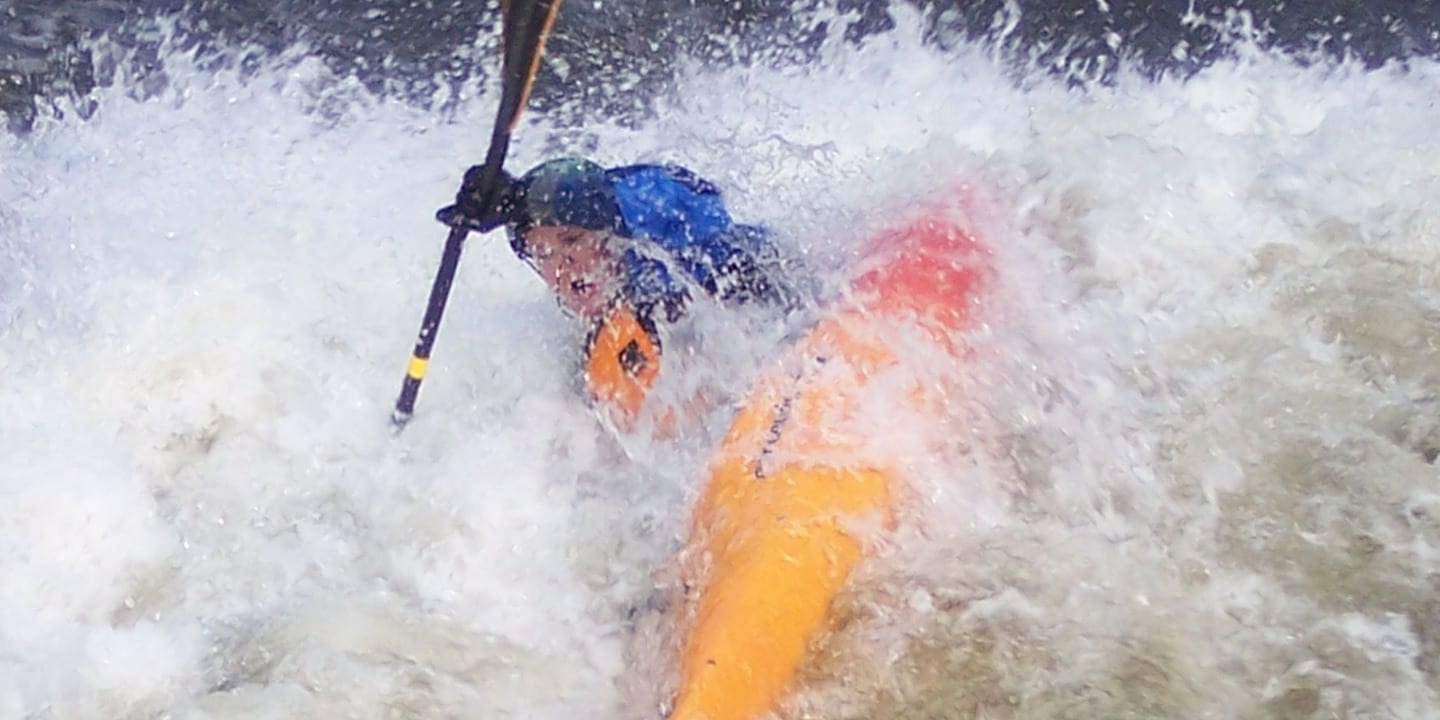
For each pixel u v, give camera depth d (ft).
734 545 24.52
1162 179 33.99
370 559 27.66
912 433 26.55
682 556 25.79
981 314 29.43
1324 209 33.55
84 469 29.40
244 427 31.09
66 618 26.61
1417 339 29.22
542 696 24.03
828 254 30.55
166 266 35.35
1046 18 44.45
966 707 22.31
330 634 25.49
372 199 39.75
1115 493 26.35
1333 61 42.91
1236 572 24.53
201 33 44.93
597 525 27.86
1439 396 27.73
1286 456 26.71
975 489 26.09
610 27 45.16
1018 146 36.42
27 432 30.63
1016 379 28.19
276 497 29.37
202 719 23.63
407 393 30.27
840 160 39.99
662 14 45.65
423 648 25.20
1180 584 24.41
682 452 28.04
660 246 28.86
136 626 26.08
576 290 29.32
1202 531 25.44
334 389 32.07
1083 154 34.88
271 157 41.39
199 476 29.86
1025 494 26.25
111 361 32.50
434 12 46.44
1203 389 28.48
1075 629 23.53
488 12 45.93
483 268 36.11
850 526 24.63
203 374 32.07
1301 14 43.86
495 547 27.76
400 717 23.49
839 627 23.38
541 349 32.09
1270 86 42.14
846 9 45.03
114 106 42.88
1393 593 23.80
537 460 29.58
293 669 24.57
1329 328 29.76
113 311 33.88
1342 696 22.02
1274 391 28.22
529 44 28.58
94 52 44.34
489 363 32.14
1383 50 42.93
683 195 29.40
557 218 28.60
